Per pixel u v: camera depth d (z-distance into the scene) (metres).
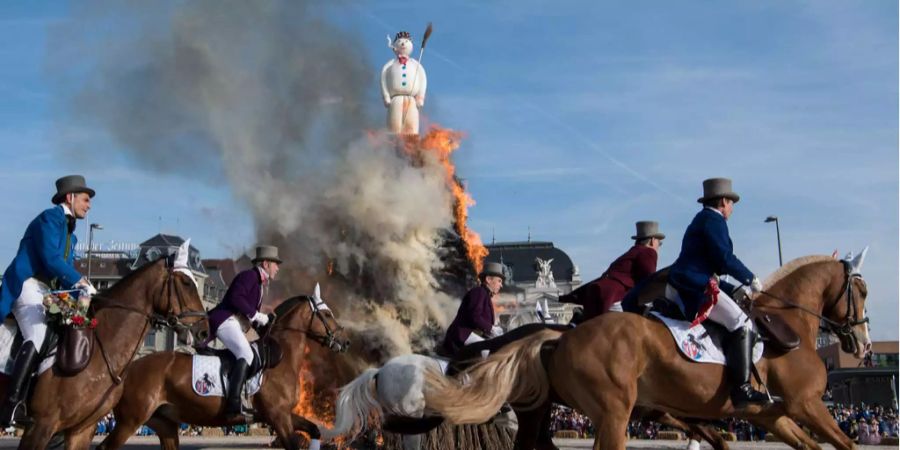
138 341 8.51
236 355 10.71
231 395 10.47
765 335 7.45
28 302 7.98
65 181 8.46
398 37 22.00
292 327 11.66
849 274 8.26
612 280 9.76
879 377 39.06
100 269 54.72
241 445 19.41
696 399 7.29
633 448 18.14
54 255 8.00
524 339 7.58
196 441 21.59
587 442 22.47
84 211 8.55
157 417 10.90
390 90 21.70
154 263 8.74
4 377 7.87
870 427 24.08
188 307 8.84
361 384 7.84
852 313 8.24
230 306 10.98
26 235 8.18
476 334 10.41
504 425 10.56
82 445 9.17
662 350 7.23
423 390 7.54
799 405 7.44
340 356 17.41
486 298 10.54
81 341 8.03
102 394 8.15
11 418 7.70
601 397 7.06
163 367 10.46
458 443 12.54
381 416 7.79
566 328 8.59
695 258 7.71
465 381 7.55
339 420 7.82
